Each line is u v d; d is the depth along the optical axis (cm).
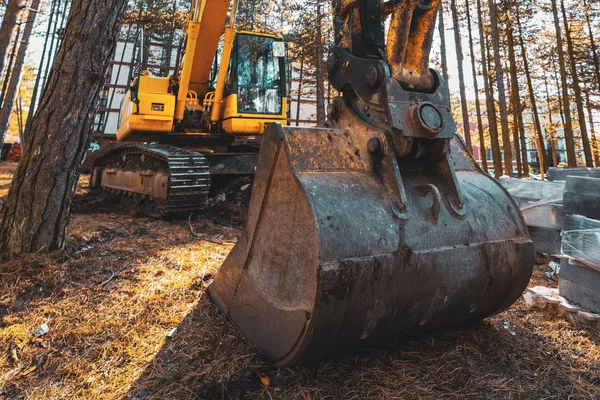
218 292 234
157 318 224
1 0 1009
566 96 1422
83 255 335
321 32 1373
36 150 313
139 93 618
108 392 159
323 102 1375
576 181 350
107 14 328
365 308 153
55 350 192
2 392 161
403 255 160
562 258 262
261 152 194
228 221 557
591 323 228
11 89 1177
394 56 188
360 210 161
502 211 203
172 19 1891
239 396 154
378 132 183
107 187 771
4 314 228
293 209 167
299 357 155
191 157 538
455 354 183
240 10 1734
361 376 163
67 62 316
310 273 151
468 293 180
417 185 185
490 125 1333
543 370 178
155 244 397
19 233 304
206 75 660
